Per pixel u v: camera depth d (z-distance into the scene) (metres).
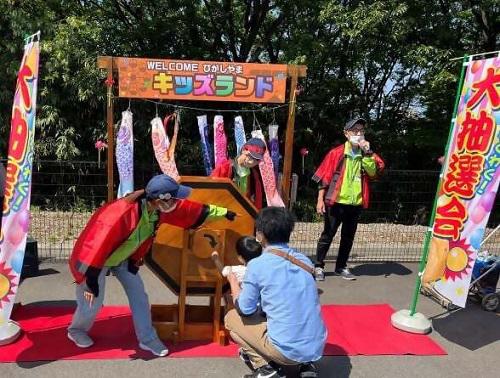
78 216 7.80
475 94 3.79
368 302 4.93
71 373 3.31
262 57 11.53
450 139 4.02
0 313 3.61
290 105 4.81
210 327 3.86
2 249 3.57
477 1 9.70
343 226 5.54
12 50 8.70
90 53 8.73
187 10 10.11
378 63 10.13
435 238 4.12
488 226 9.39
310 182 11.09
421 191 8.23
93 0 9.96
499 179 3.59
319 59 9.95
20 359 3.45
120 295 4.74
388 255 6.59
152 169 9.22
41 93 8.92
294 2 9.82
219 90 4.52
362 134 5.23
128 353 3.61
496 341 4.17
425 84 10.00
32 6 8.98
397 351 3.87
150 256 3.71
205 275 3.77
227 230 3.77
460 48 10.26
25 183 3.42
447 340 4.14
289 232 3.07
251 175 4.41
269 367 3.11
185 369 3.44
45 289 4.84
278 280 2.95
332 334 4.12
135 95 4.45
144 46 9.93
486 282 4.89
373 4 8.27
